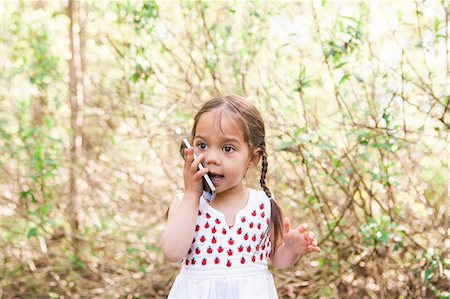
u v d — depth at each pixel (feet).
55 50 14.97
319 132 12.42
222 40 12.88
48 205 13.32
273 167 12.78
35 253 14.32
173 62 13.64
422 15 12.17
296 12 13.12
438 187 12.73
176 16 13.64
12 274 13.74
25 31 14.37
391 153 12.03
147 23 12.28
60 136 14.83
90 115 14.69
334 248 12.32
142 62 12.78
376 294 12.34
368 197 12.59
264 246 7.74
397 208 11.97
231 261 7.44
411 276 11.80
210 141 7.39
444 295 11.10
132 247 13.48
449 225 12.14
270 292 7.70
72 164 14.32
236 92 12.76
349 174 12.00
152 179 14.57
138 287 13.12
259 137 7.71
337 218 12.09
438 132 11.83
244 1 12.91
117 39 14.29
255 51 12.85
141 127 14.05
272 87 13.00
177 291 7.57
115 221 14.07
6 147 13.79
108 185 14.62
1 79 14.23
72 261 13.88
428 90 12.07
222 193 7.68
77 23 14.84
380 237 10.93
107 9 14.21
